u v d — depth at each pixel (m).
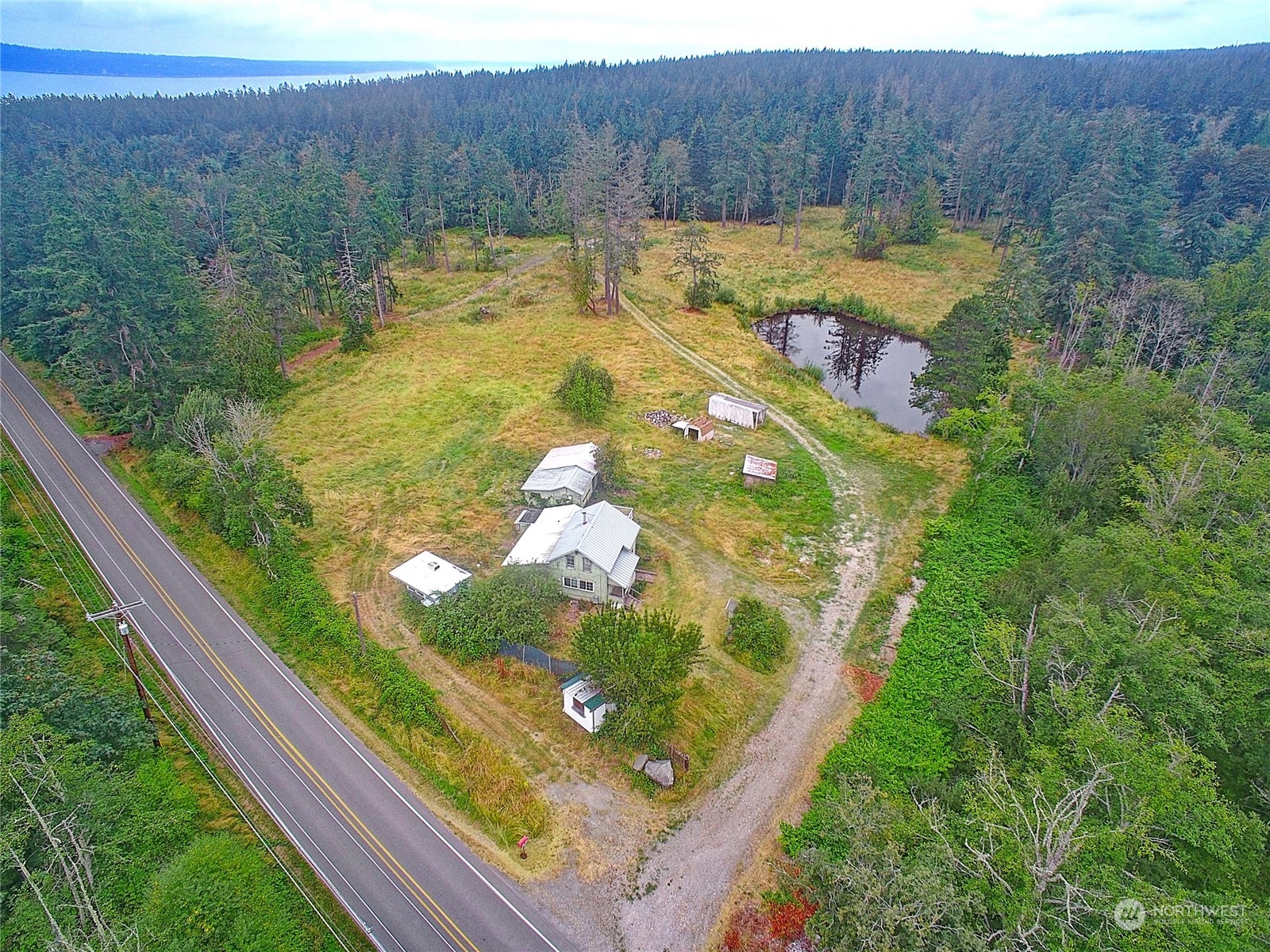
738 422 53.59
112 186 69.75
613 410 55.16
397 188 93.94
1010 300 60.50
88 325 44.88
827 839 23.39
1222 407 43.12
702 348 67.75
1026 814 19.08
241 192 72.62
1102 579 28.33
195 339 48.66
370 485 45.22
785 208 108.06
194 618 34.28
